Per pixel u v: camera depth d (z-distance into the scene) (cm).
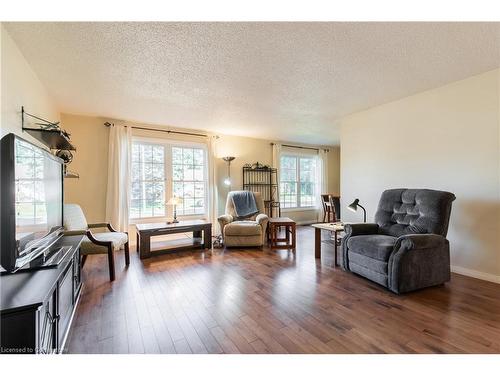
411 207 283
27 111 230
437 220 253
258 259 348
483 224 268
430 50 217
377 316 193
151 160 462
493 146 260
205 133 518
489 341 161
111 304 214
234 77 267
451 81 286
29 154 151
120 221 412
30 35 190
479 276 270
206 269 305
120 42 201
